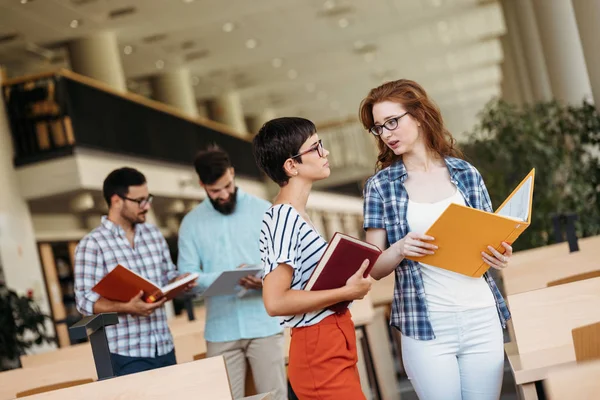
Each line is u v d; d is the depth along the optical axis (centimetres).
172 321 662
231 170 411
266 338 402
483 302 275
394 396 582
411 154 286
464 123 3300
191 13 1420
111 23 1404
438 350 274
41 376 452
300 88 2320
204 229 414
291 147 254
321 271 241
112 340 383
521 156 900
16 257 1085
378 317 608
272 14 1528
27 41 1412
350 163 2619
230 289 391
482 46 2219
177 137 1511
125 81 1856
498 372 276
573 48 1010
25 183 1117
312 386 246
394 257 269
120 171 401
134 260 403
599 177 855
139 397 279
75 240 1333
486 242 260
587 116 852
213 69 1898
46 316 909
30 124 1121
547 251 562
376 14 1684
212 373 278
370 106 289
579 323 305
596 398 177
